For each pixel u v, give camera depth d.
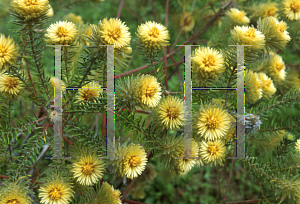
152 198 1.43
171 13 1.18
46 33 0.64
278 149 0.71
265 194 0.69
